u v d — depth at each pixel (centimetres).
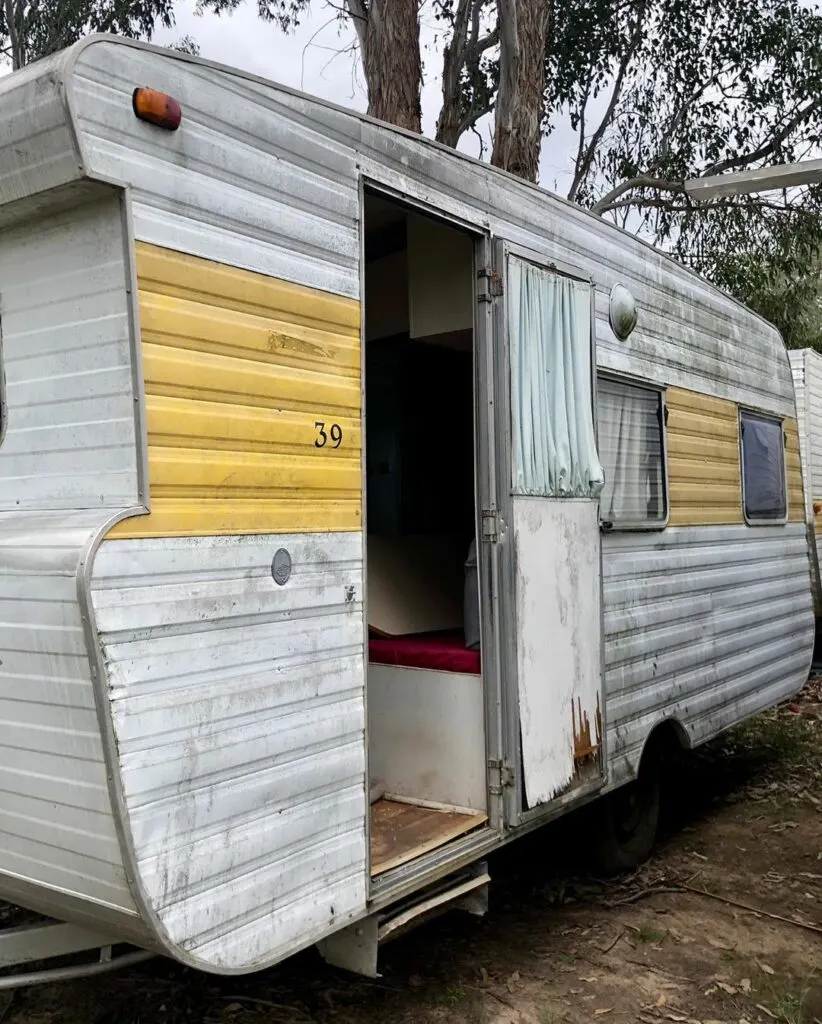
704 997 350
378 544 432
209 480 233
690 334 524
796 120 1083
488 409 345
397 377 456
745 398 600
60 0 1021
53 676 213
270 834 246
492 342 348
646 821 477
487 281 347
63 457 233
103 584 206
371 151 293
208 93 239
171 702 221
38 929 254
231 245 243
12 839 232
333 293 274
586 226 417
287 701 252
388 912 294
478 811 352
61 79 207
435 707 365
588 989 352
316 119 272
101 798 211
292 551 256
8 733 225
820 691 894
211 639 231
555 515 372
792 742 712
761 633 600
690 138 1102
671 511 490
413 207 314
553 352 377
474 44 940
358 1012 327
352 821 273
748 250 1131
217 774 231
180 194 230
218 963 230
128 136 219
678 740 493
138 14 1023
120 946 280
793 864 482
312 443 264
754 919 417
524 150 776
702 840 516
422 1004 334
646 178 1033
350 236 282
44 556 210
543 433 366
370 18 797
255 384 247
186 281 231
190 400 230
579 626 384
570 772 375
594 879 458
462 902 334
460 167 336
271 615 248
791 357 936
